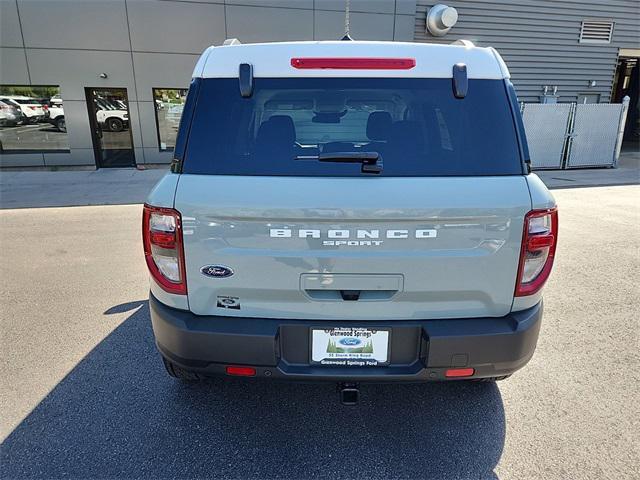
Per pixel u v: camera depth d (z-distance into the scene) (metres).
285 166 1.94
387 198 1.85
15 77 11.05
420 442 2.27
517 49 14.30
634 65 18.91
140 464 2.12
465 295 1.97
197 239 1.92
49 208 7.72
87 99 11.40
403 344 2.00
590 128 12.62
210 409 2.52
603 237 6.00
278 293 1.96
